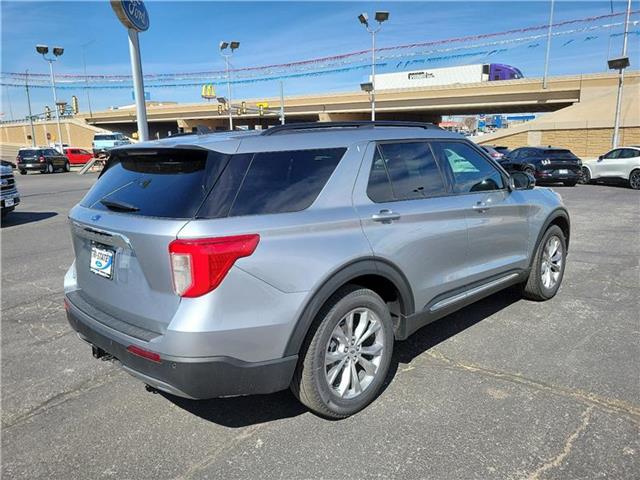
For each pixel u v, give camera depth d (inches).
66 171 1450.5
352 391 124.0
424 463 105.6
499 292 217.5
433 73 2746.1
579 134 1398.9
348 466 105.3
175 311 100.8
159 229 101.5
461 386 137.3
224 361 101.4
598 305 199.6
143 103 323.0
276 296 106.0
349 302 119.6
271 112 2169.0
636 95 1402.6
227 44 2034.9
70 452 112.7
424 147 148.3
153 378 104.6
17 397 137.4
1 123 4109.3
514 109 2301.9
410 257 132.8
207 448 113.0
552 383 137.5
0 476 104.8
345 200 121.3
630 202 541.0
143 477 103.8
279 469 105.0
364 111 2455.7
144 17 319.9
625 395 130.3
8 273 273.1
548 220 195.5
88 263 125.3
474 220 155.5
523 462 105.0
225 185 105.8
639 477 99.9
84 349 169.8
